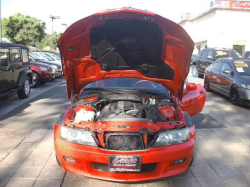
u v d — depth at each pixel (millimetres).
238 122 6004
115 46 3770
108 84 4199
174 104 3807
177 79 4070
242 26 24953
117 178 2996
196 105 5125
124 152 2928
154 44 3736
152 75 4129
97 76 4168
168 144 3057
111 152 2936
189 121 3637
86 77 4164
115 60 3947
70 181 3291
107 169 3029
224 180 3383
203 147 4445
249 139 4871
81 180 3320
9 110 6844
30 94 9383
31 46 34406
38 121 5820
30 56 13828
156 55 3852
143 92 3994
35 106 7359
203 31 28203
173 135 3088
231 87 7895
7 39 29531
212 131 5293
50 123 5676
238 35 25031
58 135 3240
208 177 3449
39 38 32938
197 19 30172
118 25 3482
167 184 3271
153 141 3027
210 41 26047
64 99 8398
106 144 3068
